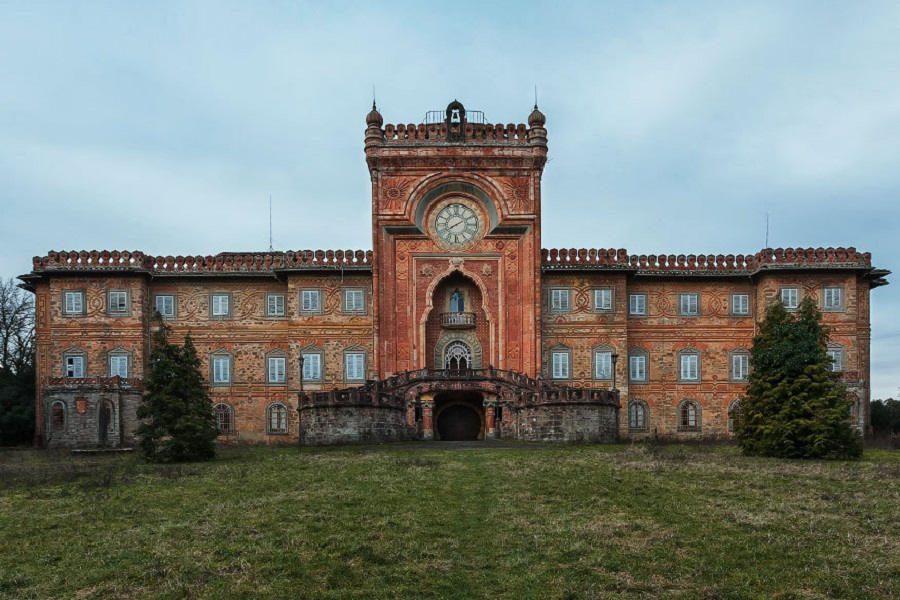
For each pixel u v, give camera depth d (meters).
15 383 69.00
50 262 65.75
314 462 39.38
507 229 64.38
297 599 18.05
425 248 64.75
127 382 63.31
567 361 66.38
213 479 34.50
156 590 18.91
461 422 63.66
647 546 21.89
